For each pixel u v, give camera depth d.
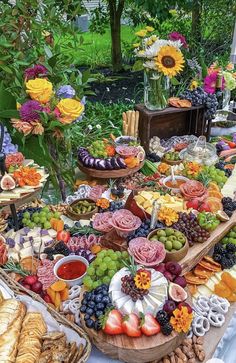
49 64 2.54
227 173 2.71
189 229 2.00
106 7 6.38
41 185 2.04
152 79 3.01
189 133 3.53
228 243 2.11
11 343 1.48
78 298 1.78
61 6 3.10
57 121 2.30
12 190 1.98
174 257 1.84
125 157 2.73
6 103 2.56
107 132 3.81
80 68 6.49
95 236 2.10
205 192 2.30
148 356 1.53
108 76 6.27
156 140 3.29
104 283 1.68
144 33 2.99
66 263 1.94
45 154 2.51
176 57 2.89
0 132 2.34
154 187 2.38
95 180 2.81
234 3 5.79
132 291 1.57
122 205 2.38
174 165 2.88
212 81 3.45
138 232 1.94
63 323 1.60
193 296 1.85
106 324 1.52
